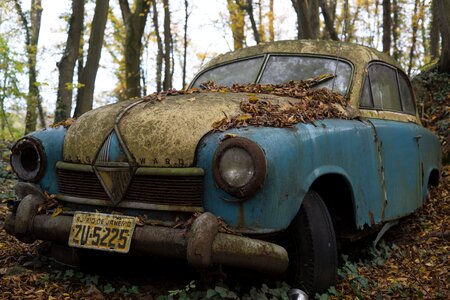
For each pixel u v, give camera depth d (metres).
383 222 4.12
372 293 3.52
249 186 2.70
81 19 10.57
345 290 3.52
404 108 5.14
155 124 3.11
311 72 4.32
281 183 2.84
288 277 3.26
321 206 3.26
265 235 2.85
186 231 2.80
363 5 26.61
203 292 3.04
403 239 5.00
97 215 3.11
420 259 4.34
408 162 4.67
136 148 3.07
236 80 4.49
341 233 3.72
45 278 3.38
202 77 4.77
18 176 3.56
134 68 16.48
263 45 4.72
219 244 2.70
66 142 3.42
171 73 20.94
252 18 17.38
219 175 2.78
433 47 20.59
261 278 3.36
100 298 3.10
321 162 3.21
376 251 4.30
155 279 3.52
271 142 2.85
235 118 3.05
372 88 4.41
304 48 4.51
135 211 3.07
